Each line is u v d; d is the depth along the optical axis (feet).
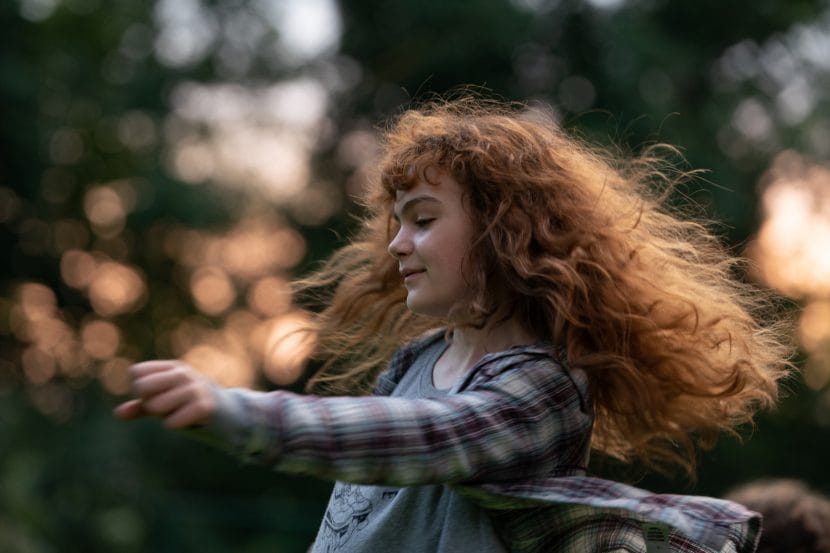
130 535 43.98
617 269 7.89
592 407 7.70
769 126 55.36
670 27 55.36
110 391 59.47
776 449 55.77
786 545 10.31
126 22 56.95
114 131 57.00
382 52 55.77
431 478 6.60
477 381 7.16
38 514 39.91
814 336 56.34
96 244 59.82
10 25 52.16
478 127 8.13
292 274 58.34
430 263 7.74
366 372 9.78
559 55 53.31
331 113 57.93
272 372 55.93
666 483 48.65
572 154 8.43
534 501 7.00
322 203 58.18
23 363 59.31
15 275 58.65
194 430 5.88
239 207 57.11
